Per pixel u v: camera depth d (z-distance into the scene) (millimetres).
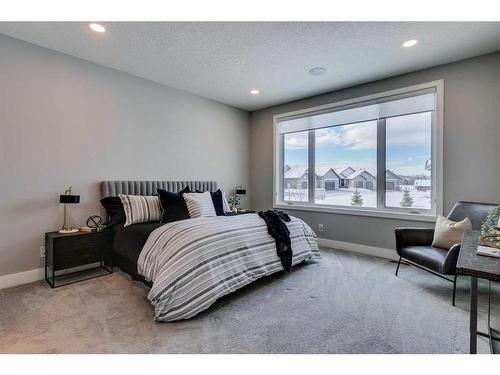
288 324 1918
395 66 3215
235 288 2258
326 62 3111
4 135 2562
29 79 2703
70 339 1713
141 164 3666
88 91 3131
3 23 2367
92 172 3184
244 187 5277
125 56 3006
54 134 2881
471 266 1201
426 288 2561
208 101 4578
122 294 2412
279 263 2773
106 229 3012
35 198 2758
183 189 3750
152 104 3773
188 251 2119
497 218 1968
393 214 3535
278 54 2928
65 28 2443
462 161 3027
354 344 1681
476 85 2936
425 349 1627
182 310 1945
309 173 4559
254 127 5324
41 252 2793
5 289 2521
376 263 3350
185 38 2605
